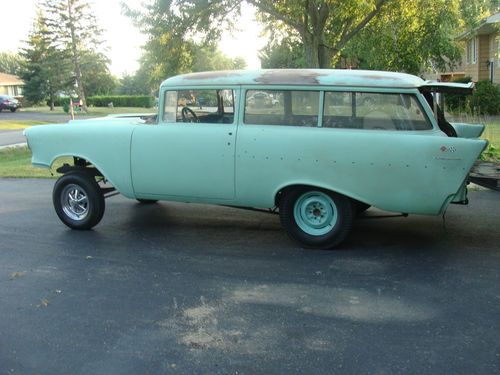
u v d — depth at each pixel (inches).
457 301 175.3
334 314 167.3
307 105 223.8
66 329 160.4
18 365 139.9
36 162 270.1
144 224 282.5
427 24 738.2
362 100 217.9
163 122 246.8
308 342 149.6
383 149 212.2
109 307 176.1
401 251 228.4
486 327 156.7
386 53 796.6
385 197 216.5
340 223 226.1
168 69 737.0
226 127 232.5
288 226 234.4
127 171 250.8
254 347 147.3
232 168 231.9
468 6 779.4
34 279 203.3
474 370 133.5
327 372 133.9
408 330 155.6
